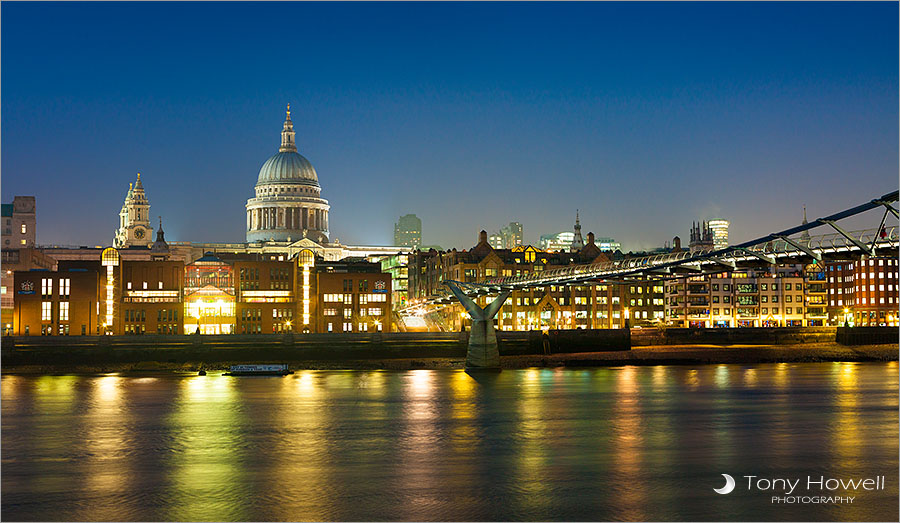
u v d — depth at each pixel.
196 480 74.44
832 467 78.25
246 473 76.88
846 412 108.12
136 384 139.75
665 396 122.50
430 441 90.56
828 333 197.12
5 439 91.69
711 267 124.50
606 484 72.69
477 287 172.00
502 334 180.88
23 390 131.25
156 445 88.75
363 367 166.50
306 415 106.62
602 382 140.12
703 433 94.38
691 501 67.69
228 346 169.00
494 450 86.00
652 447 86.94
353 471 77.50
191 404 116.00
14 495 69.94
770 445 87.88
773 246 115.62
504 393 126.44
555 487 71.69
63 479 74.81
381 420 102.94
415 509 65.88
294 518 63.91
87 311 196.00
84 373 157.25
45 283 195.50
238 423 101.00
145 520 63.53
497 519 63.53
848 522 63.09
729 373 154.12
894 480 73.75
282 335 171.50
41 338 163.75
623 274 138.62
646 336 190.12
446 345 176.12
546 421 101.94
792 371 157.62
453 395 124.38
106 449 86.88
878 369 160.88
